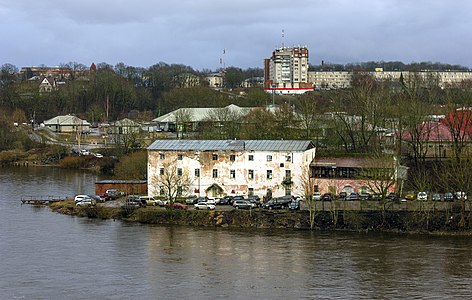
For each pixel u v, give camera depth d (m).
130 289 104.12
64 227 146.88
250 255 122.69
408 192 157.88
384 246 128.38
